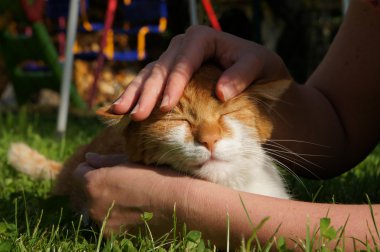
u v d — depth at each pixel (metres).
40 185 0.83
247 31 1.51
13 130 1.31
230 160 0.62
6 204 0.71
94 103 1.99
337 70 0.73
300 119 0.68
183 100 0.62
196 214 0.54
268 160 0.67
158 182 0.56
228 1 1.50
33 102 2.33
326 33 1.88
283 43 1.72
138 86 0.58
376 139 0.73
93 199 0.59
